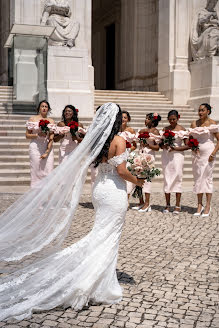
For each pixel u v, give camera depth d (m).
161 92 17.95
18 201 3.82
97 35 26.58
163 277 4.39
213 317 3.45
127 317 3.41
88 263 3.58
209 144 7.62
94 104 15.75
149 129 8.11
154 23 19.34
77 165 3.70
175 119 7.96
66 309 3.55
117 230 3.73
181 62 17.17
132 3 19.83
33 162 7.86
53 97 14.16
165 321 3.35
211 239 5.97
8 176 10.44
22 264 4.51
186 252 5.30
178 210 7.80
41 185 3.76
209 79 15.90
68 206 3.75
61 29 14.56
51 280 3.62
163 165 7.93
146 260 4.95
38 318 3.36
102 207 3.71
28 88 13.27
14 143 11.59
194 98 16.58
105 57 25.88
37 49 13.19
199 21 16.95
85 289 3.47
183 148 7.74
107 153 3.69
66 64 14.45
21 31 12.78
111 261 3.65
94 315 3.43
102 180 3.77
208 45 16.38
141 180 4.09
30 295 3.55
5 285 3.68
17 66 13.11
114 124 3.67
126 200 3.79
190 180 11.77
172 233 6.28
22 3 15.04
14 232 3.79
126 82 20.52
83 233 6.09
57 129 7.78
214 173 12.23
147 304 3.69
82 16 15.63
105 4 25.02
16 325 3.23
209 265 4.81
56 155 11.67
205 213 7.64
